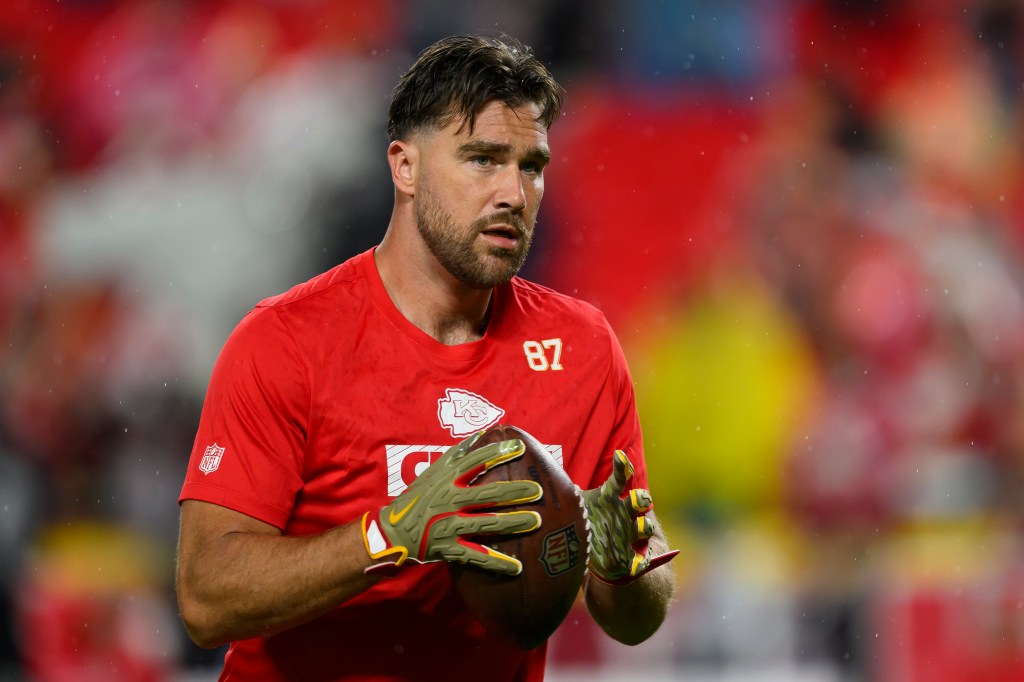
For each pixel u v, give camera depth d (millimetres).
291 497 9195
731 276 32875
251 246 31938
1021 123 40000
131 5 37938
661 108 36812
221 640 8820
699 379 28984
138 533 27828
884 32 39562
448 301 9602
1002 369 32000
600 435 9969
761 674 25578
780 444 28562
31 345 31594
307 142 32406
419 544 8188
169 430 29547
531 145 9125
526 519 8266
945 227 35031
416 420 9305
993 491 28812
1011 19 40906
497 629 8602
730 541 27422
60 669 24438
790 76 38094
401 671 9500
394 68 34531
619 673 24750
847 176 36406
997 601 25344
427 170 9195
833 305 32219
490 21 35500
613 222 35531
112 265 32906
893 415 29891
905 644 25141
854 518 28047
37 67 37281
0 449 28234
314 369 9211
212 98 35781
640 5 36906
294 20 36562
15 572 25203
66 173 36156
